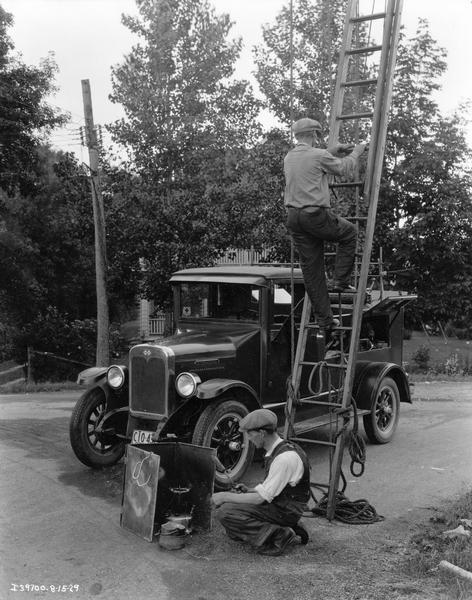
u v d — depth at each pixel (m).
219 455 6.45
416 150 17.48
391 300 8.54
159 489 5.23
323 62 14.41
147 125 16.22
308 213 5.27
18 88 19.59
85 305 29.11
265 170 15.29
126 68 17.02
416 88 17.78
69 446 8.28
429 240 17.50
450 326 33.44
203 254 15.15
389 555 4.83
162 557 4.78
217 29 17.31
